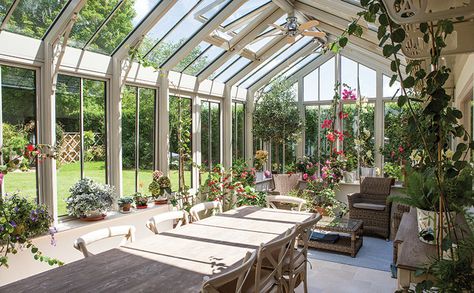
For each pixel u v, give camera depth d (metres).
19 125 3.42
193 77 5.78
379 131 7.25
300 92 7.95
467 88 3.21
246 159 7.57
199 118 6.06
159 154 5.19
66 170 3.91
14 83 3.39
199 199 5.93
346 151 7.48
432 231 2.25
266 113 7.29
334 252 5.18
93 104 4.22
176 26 4.55
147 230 4.68
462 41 1.81
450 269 1.62
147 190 5.02
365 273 4.34
